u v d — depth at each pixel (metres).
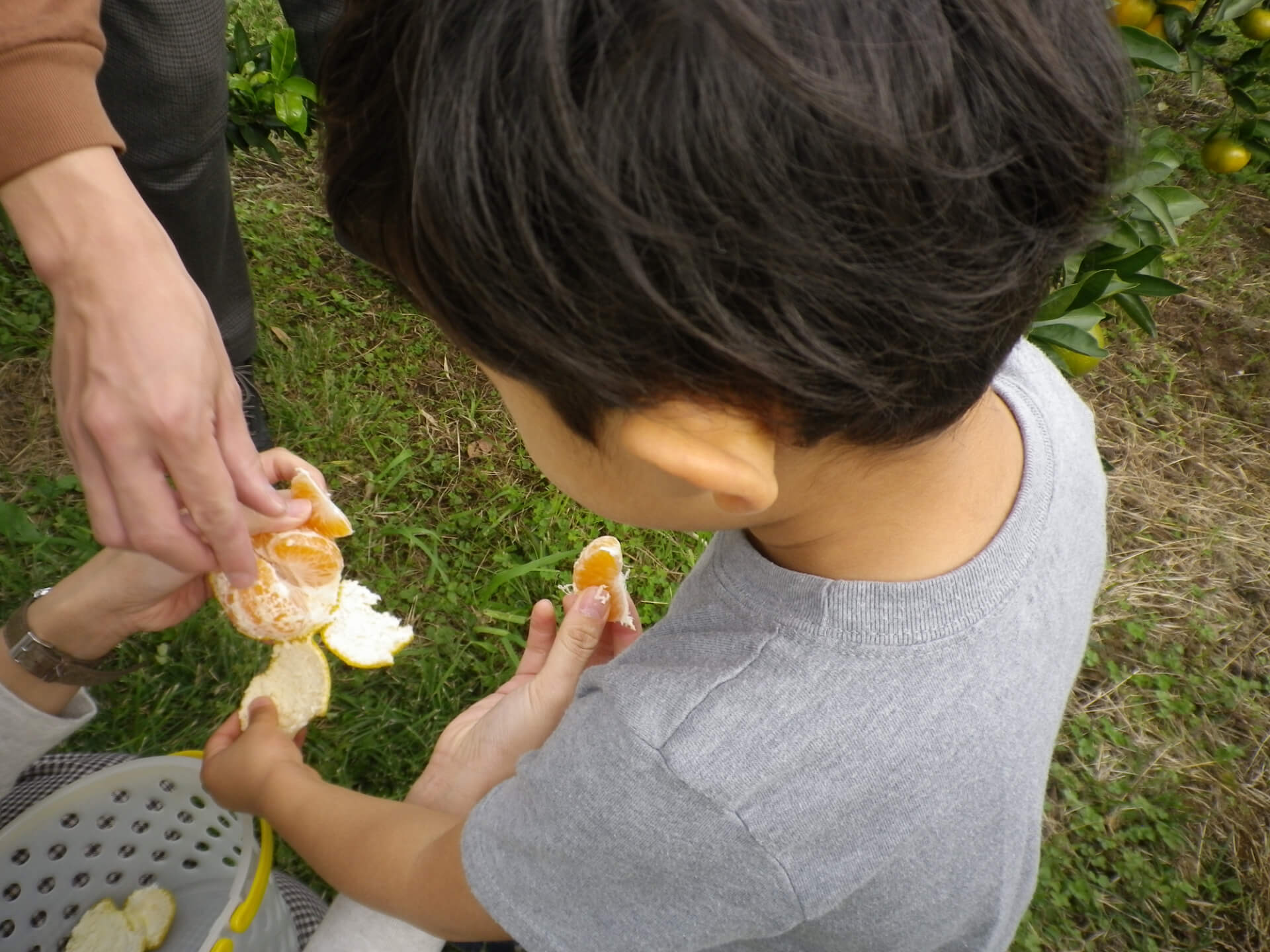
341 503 2.18
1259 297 3.11
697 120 0.46
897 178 0.49
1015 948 1.77
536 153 0.48
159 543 0.90
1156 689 2.20
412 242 0.58
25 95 0.83
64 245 0.86
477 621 2.07
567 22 0.47
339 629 1.38
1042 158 0.55
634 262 0.48
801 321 0.50
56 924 1.31
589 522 2.27
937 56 0.49
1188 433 2.74
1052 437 0.89
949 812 0.78
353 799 1.12
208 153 1.70
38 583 1.85
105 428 0.83
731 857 0.74
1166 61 2.16
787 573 0.78
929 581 0.74
